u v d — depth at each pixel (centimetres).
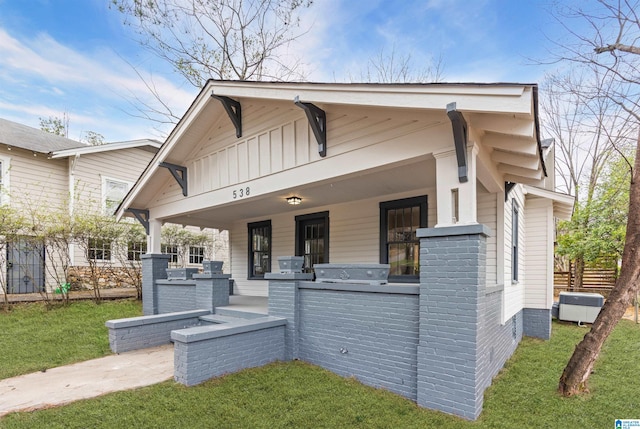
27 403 337
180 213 719
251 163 563
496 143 382
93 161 1141
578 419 351
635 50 588
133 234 987
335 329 452
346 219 735
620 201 1209
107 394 359
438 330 353
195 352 392
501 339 512
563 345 676
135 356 509
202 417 318
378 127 411
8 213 752
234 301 751
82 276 1065
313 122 442
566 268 1669
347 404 356
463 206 347
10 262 877
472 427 315
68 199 983
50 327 636
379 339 409
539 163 421
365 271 433
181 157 687
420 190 620
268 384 396
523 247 774
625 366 538
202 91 566
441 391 348
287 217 857
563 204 778
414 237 629
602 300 889
